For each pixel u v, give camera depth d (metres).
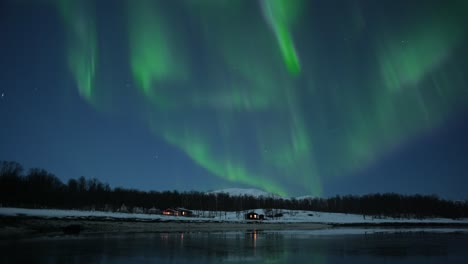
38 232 75.12
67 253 40.31
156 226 108.56
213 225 126.25
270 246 52.94
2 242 52.53
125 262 34.69
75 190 161.50
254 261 36.59
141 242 56.69
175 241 60.44
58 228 82.38
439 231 109.62
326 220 186.12
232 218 167.62
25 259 35.16
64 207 139.88
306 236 79.56
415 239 70.69
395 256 41.91
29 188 133.00
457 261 38.28
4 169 140.88
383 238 73.25
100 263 33.62
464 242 63.03
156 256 39.44
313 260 37.81
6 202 124.06
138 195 191.88
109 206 163.62
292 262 36.19
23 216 80.88
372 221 185.88
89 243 52.50
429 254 44.28
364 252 45.94
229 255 41.31
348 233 95.25
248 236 78.19
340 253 44.44
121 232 84.06
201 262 35.53
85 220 94.31
